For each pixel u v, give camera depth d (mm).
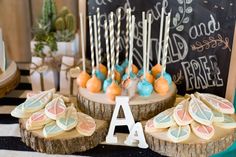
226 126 713
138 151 708
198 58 867
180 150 669
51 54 924
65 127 687
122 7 898
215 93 870
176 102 832
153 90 791
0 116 833
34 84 923
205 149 672
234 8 794
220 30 822
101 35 929
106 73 828
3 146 722
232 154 735
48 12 942
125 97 717
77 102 812
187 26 856
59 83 939
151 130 702
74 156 691
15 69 938
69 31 946
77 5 1084
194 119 701
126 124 732
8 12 1096
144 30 726
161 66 826
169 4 858
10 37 1133
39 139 682
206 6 820
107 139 732
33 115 726
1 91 860
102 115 750
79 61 915
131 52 757
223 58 837
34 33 964
